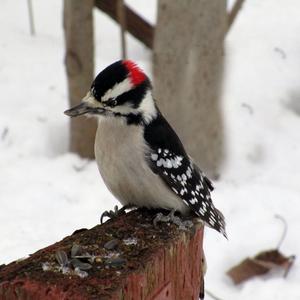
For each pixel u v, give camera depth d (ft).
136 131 22.04
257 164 39.73
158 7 36.58
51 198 35.63
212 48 36.70
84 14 37.99
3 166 38.04
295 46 46.98
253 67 45.06
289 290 29.96
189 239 19.04
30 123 40.81
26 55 45.93
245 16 49.80
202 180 23.67
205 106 37.42
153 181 22.08
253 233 33.01
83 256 17.01
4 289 15.75
